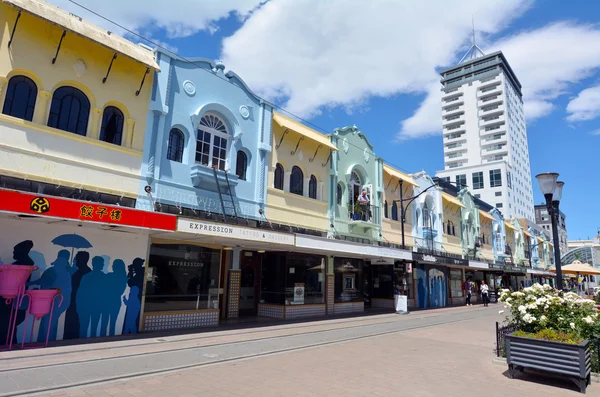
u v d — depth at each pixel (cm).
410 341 1182
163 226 986
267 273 1694
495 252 3697
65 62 1011
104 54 1085
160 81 1203
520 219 5206
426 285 2616
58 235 963
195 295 1271
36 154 930
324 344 1075
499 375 788
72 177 987
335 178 1873
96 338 991
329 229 1800
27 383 613
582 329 824
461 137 9238
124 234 1087
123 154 1094
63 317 958
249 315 1655
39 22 969
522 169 9294
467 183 7825
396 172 2375
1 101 898
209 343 1007
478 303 3156
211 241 1278
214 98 1368
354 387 670
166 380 671
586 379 714
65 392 586
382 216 2153
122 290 1070
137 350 884
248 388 643
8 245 884
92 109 1055
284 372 754
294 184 1691
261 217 1466
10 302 873
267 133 1538
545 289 920
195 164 1253
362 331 1348
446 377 759
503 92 8756
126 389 612
